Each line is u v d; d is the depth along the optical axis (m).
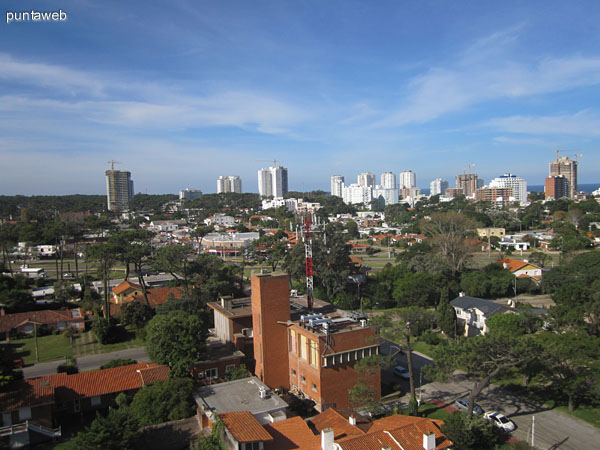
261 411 32.56
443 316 58.12
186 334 42.59
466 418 32.59
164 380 39.31
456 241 92.75
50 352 55.78
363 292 84.25
